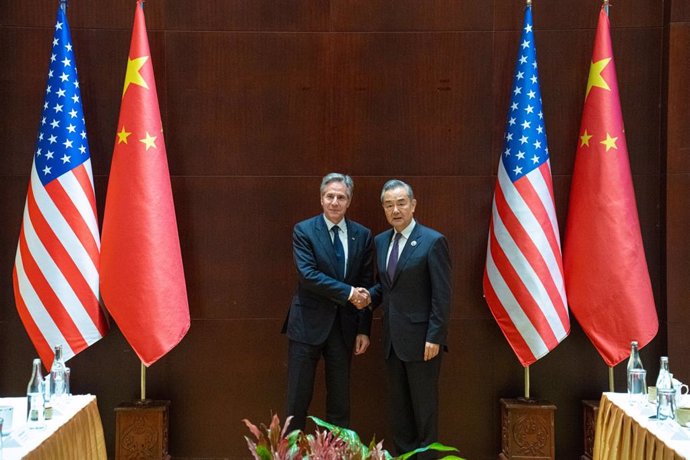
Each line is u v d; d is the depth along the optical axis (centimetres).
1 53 473
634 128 482
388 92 483
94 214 447
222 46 481
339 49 482
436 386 418
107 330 451
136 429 447
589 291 446
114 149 448
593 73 453
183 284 446
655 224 483
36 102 475
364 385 486
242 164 484
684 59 466
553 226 446
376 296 428
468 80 482
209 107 482
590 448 466
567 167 482
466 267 485
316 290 417
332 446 214
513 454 452
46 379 329
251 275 486
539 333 440
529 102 448
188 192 484
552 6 480
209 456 485
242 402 486
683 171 469
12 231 475
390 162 484
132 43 445
